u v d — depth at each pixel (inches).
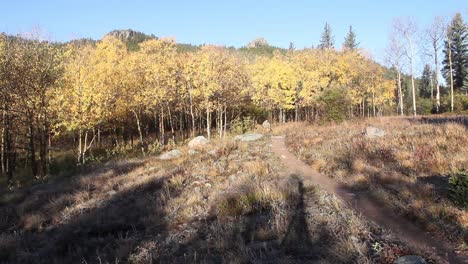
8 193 620.4
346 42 3009.4
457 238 235.3
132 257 285.3
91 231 366.0
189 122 1844.2
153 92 1188.5
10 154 874.8
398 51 1539.1
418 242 238.2
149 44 1315.2
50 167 999.0
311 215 314.7
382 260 216.5
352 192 382.0
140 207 418.9
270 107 1606.8
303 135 872.9
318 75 1664.6
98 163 885.8
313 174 490.6
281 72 1503.4
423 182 356.5
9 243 356.5
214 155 685.9
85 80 975.6
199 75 1263.5
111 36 1443.2
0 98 822.5
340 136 748.0
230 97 1470.2
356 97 1909.4
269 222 302.7
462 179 292.4
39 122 874.1
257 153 681.6
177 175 535.2
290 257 240.4
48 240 363.9
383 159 476.7
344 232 264.5
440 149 464.1
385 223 279.3
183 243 299.7
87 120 985.5
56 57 875.4
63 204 484.4
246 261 241.6
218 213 353.7
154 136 1740.9
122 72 1160.2
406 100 2566.4
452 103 1524.4
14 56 822.5
